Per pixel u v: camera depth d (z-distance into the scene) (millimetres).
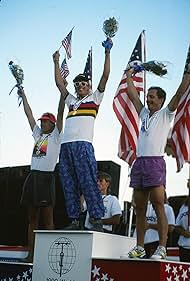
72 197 5883
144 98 6973
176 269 4953
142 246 5465
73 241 5363
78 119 5945
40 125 6895
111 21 6094
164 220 5348
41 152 6551
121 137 7066
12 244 8891
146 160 5496
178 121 6531
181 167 6465
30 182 6508
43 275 5496
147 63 6219
